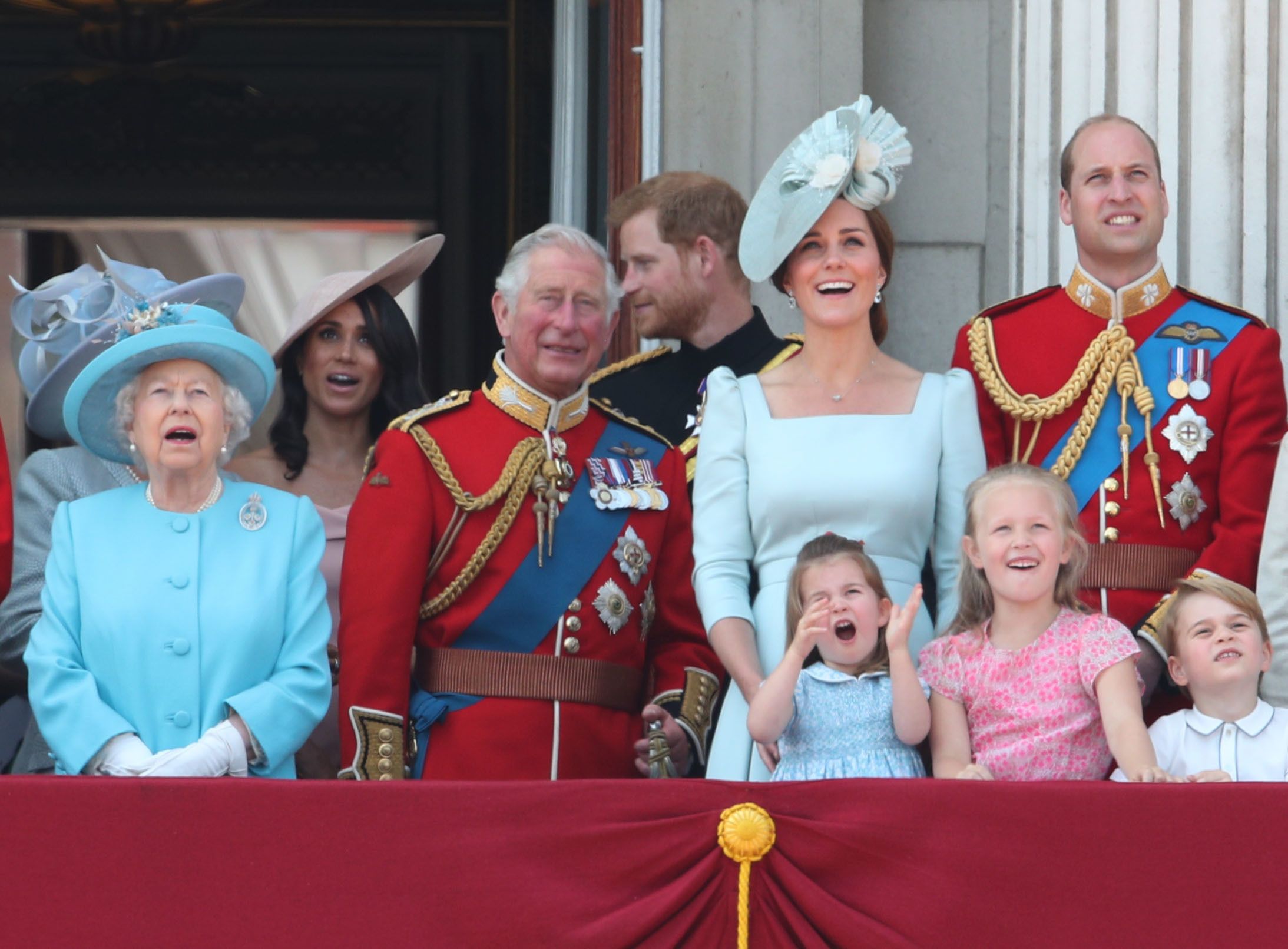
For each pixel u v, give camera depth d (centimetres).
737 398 1656
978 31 2441
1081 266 1802
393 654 1614
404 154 3522
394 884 1320
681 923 1327
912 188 2430
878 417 1625
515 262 1720
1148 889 1320
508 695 1631
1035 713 1488
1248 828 1322
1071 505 1524
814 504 1591
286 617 1558
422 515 1658
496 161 3481
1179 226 2156
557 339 1688
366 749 1580
